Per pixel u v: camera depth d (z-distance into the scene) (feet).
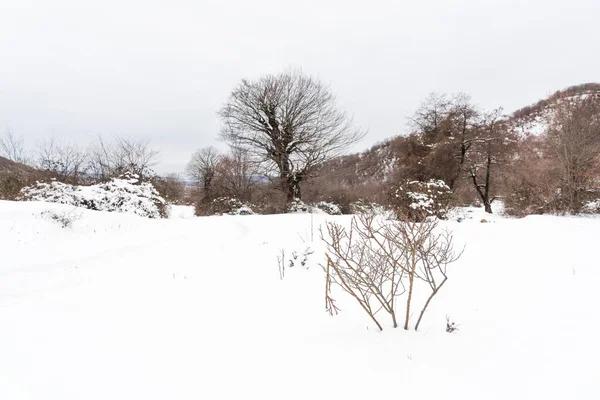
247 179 69.92
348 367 6.47
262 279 13.99
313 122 68.03
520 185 49.44
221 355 7.34
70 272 16.05
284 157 66.90
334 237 11.10
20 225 22.43
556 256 13.62
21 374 6.63
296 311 10.25
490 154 65.31
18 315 10.16
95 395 5.94
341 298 11.16
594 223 22.39
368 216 14.74
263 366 6.74
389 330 8.25
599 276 10.91
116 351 7.65
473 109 68.95
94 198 36.45
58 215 25.21
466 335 7.63
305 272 14.40
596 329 7.29
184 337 8.43
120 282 14.35
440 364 6.39
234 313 10.27
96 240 22.95
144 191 41.24
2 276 15.33
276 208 64.49
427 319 8.92
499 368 6.10
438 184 35.83
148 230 27.14
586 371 5.74
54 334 8.67
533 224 21.90
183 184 98.73
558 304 8.93
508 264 13.02
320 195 70.44
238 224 31.55
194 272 15.65
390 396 5.46
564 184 45.01
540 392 5.32
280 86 67.15
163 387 6.12
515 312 8.75
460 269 12.96
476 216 53.21
